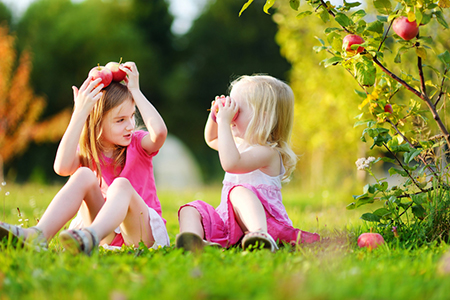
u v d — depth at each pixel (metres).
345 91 7.71
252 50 25.83
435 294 1.44
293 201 7.96
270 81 2.87
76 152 2.67
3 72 11.42
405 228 2.82
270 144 2.79
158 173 15.73
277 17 8.45
